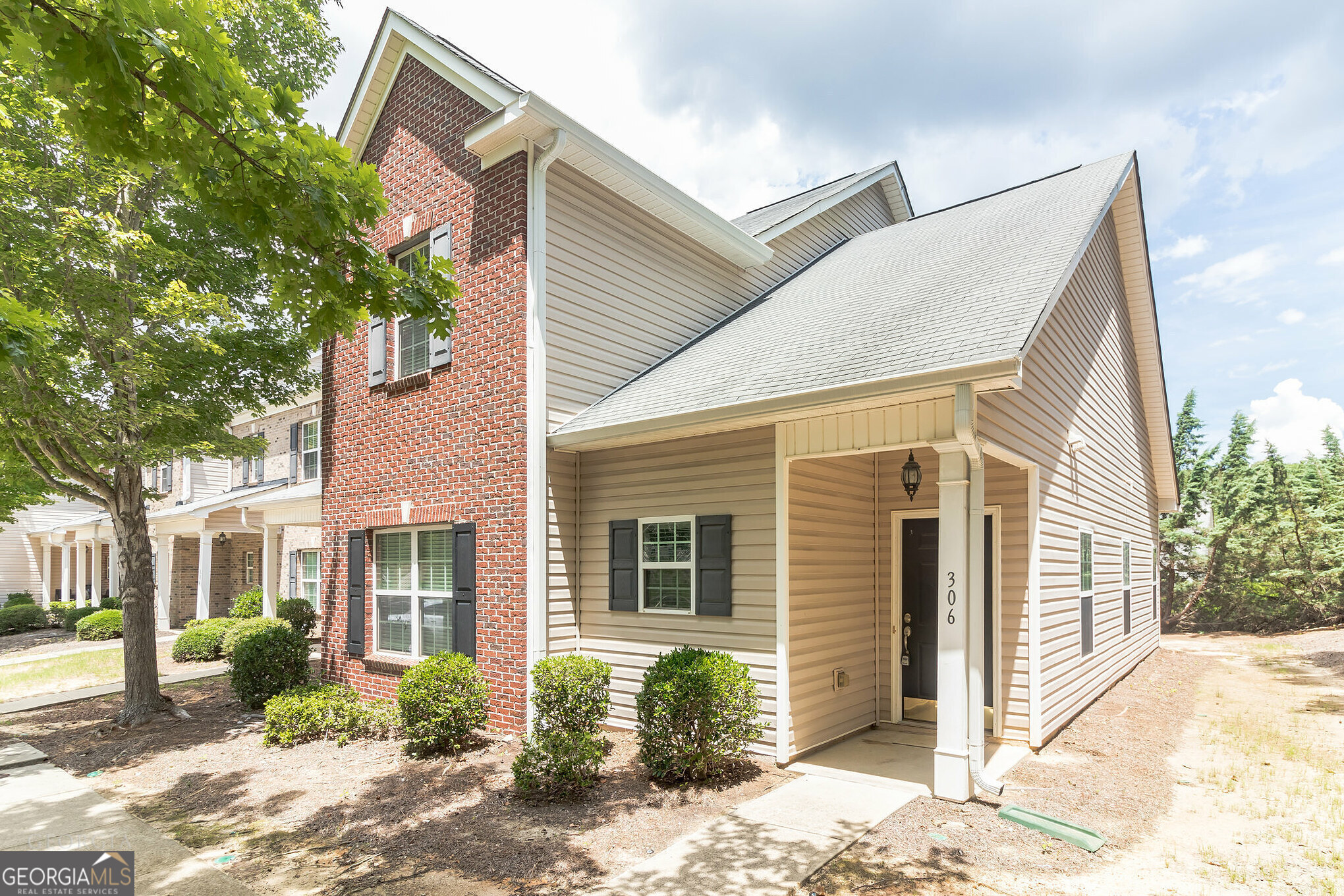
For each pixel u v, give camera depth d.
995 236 9.61
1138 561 14.79
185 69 3.54
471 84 9.05
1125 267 13.07
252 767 7.47
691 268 10.88
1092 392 10.42
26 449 9.10
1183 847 5.21
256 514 17.98
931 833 5.39
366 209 4.68
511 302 8.52
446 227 9.42
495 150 8.78
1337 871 4.80
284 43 11.69
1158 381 15.05
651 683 6.64
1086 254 10.01
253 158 4.12
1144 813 5.89
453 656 8.07
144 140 3.82
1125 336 13.53
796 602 7.38
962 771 6.02
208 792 6.72
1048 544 8.10
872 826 5.54
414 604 9.78
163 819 6.09
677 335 10.54
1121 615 12.68
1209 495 28.02
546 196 8.66
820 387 6.22
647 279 10.09
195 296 9.31
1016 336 5.59
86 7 3.30
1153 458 17.02
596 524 8.90
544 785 6.37
